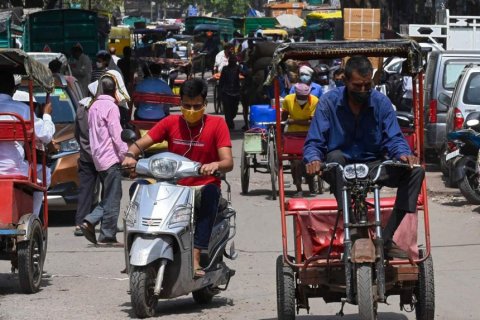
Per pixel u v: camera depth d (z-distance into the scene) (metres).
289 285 10.03
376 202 9.23
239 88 38.44
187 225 11.18
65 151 18.91
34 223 12.98
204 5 175.38
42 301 12.50
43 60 25.97
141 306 11.13
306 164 9.48
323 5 109.44
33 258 13.07
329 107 9.75
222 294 12.98
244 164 22.70
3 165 13.04
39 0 53.28
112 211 17.12
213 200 11.44
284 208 9.97
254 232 18.09
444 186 23.89
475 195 20.78
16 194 12.81
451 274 14.04
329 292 10.12
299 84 20.77
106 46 54.19
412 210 9.45
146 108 25.95
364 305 8.85
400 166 9.36
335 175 9.42
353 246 8.99
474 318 11.23
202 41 88.19
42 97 20.00
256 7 166.50
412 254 10.06
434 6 51.69
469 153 20.80
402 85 28.92
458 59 27.17
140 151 11.49
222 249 11.92
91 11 46.53
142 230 11.04
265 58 34.94
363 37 44.47
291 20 90.50
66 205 18.80
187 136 11.53
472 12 52.47
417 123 10.47
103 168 17.11
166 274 11.27
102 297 12.75
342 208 9.25
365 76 9.44
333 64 38.47
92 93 18.41
